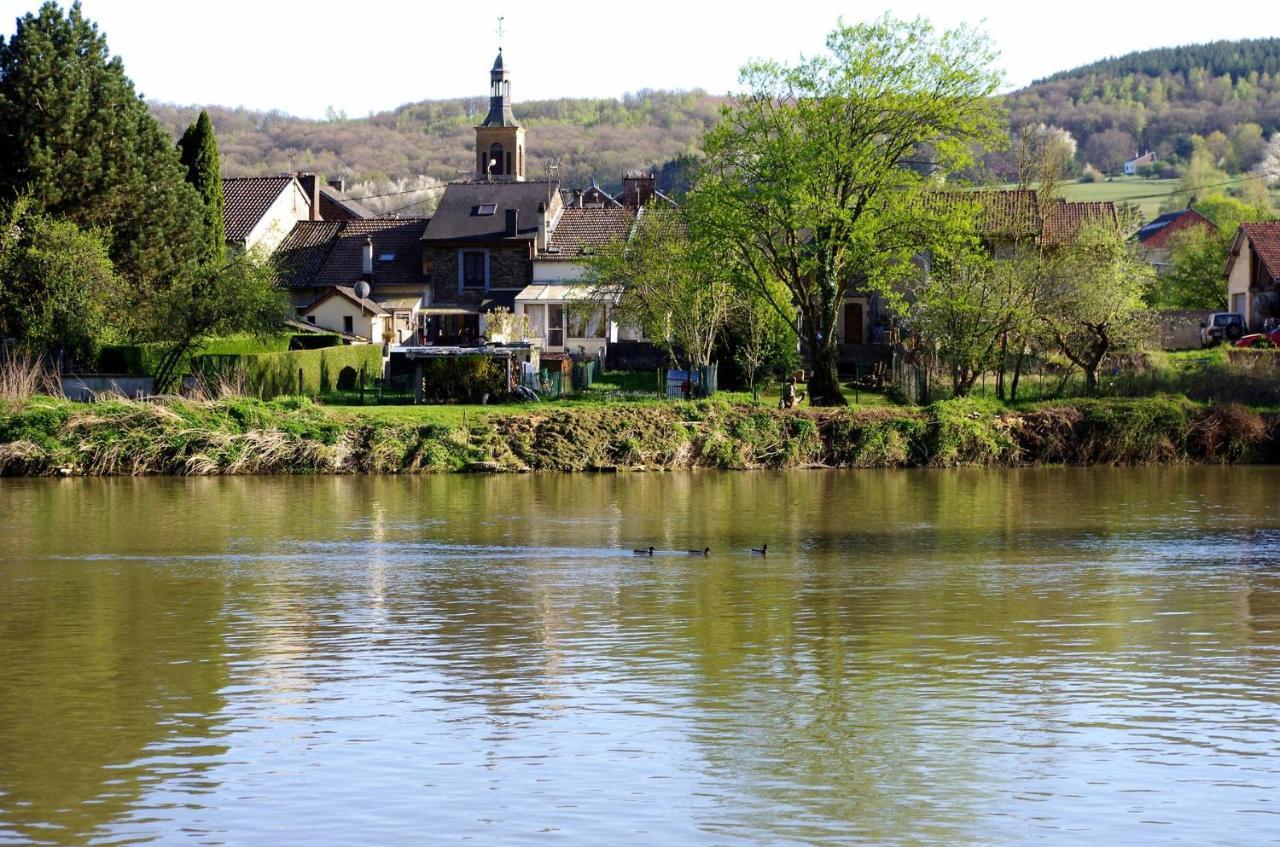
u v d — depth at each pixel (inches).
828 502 1599.4
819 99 2097.7
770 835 546.3
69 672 789.9
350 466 1888.5
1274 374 2133.4
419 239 3462.1
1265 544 1275.8
